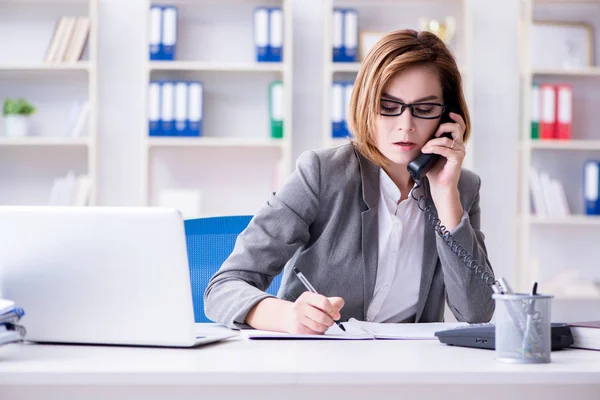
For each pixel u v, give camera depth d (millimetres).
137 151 4504
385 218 1809
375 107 1697
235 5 4543
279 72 4531
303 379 1005
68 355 1194
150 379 1008
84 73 4473
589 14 4641
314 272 1796
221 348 1283
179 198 4344
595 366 1080
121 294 1291
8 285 1332
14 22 4465
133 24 4508
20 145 4441
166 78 4516
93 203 4309
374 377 1008
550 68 4480
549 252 4637
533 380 1019
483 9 4672
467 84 4477
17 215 1312
